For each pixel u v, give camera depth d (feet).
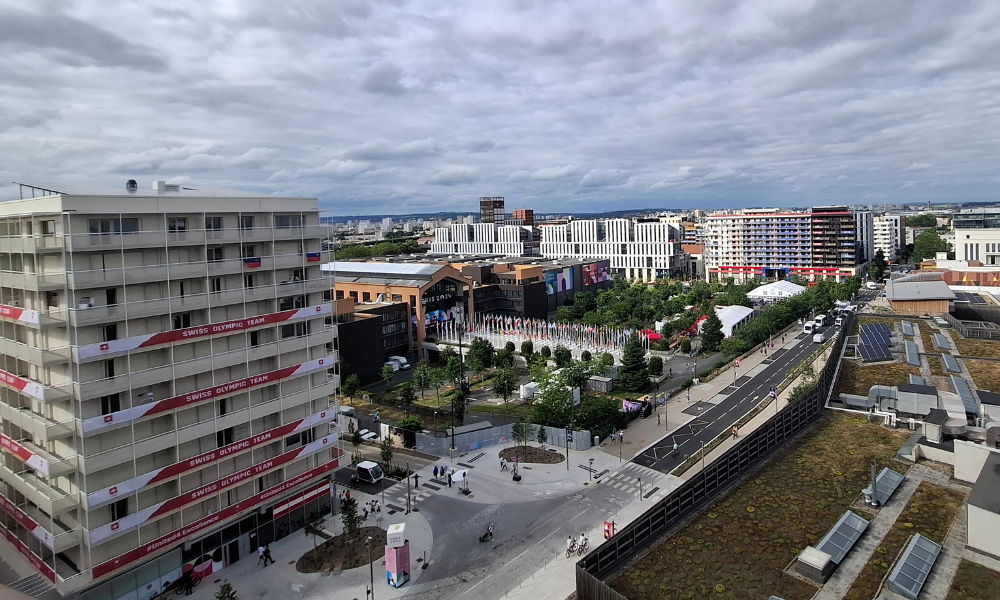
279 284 273.75
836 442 256.52
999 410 278.26
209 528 246.06
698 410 441.68
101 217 219.20
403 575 236.02
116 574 220.02
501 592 228.43
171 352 234.38
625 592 164.25
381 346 545.85
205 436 246.47
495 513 291.79
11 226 237.45
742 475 229.66
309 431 287.89
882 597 155.63
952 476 220.84
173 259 240.12
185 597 234.58
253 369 265.13
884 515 195.62
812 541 183.42
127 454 218.18
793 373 521.24
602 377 503.61
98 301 218.79
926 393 281.95
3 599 181.16
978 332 457.27
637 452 363.35
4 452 247.91
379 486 326.65
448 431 385.29
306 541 273.54
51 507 206.80
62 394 208.23
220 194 268.21
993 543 170.19
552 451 368.48
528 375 554.87
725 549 181.88
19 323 226.58
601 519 282.15
